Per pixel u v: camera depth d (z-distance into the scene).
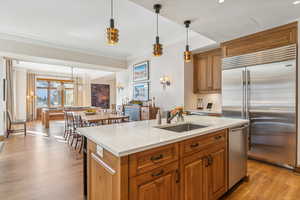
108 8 2.92
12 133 5.50
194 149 1.58
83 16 3.21
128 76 6.39
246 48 3.13
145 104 5.46
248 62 3.07
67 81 10.42
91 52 5.51
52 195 1.99
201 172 1.65
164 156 1.32
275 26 2.74
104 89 12.40
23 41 4.26
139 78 5.76
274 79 2.75
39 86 9.56
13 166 2.80
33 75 8.96
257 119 2.94
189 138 1.52
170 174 1.37
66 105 10.57
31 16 3.21
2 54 4.22
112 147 1.14
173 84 4.55
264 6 2.19
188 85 4.38
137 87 5.88
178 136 1.44
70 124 4.46
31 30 3.88
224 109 3.44
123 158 1.09
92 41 4.64
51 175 2.49
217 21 2.59
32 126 6.89
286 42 2.65
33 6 2.86
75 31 3.94
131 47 5.23
